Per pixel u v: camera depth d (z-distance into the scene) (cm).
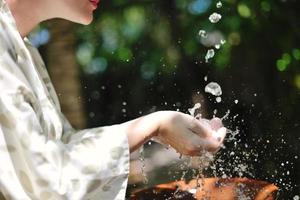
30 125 182
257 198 206
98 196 187
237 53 538
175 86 580
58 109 224
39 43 495
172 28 567
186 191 215
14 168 182
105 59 598
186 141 198
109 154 188
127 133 195
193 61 563
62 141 198
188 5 548
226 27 531
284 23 527
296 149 465
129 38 586
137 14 575
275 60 535
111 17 575
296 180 426
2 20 192
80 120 398
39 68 222
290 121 504
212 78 552
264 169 424
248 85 537
